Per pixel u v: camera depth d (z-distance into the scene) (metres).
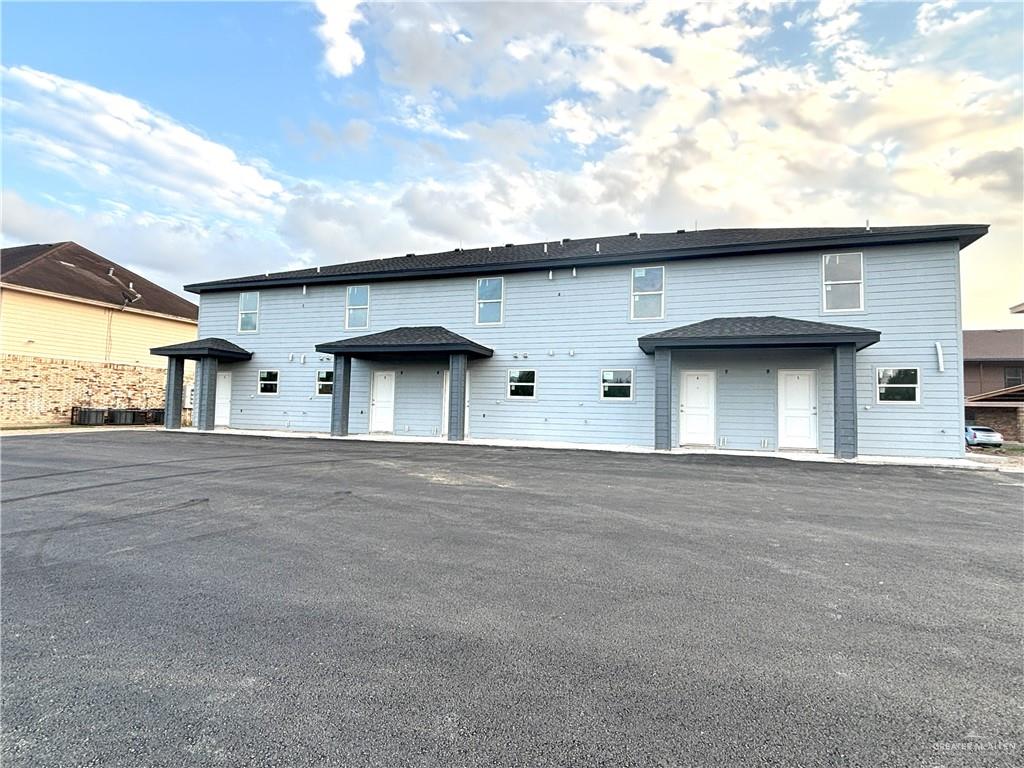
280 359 18.06
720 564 3.94
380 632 2.77
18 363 18.41
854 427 11.02
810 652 2.56
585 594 3.33
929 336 11.61
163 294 25.91
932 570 3.84
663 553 4.22
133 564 3.89
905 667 2.42
